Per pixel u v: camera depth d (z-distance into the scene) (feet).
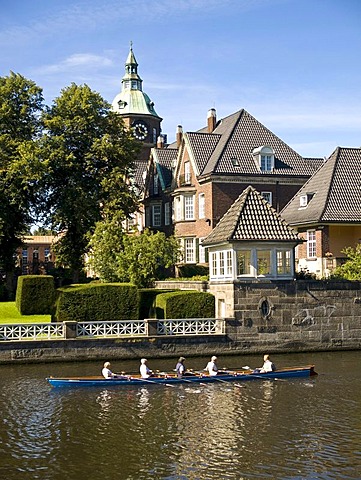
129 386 94.17
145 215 236.43
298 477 57.88
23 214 186.50
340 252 156.56
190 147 201.16
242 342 120.88
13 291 194.08
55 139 178.50
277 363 111.45
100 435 70.08
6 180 173.27
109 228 160.86
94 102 188.34
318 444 66.54
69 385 92.89
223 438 68.80
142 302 136.05
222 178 188.14
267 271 123.75
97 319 124.36
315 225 156.66
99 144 182.60
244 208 126.72
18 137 181.68
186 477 58.03
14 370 104.58
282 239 123.34
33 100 186.70
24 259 400.26
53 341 110.93
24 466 60.80
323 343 125.08
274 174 193.26
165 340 116.67
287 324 123.34
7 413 78.95
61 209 177.27
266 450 64.85
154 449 65.41
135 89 290.56
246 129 202.39
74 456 63.41
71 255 187.11
